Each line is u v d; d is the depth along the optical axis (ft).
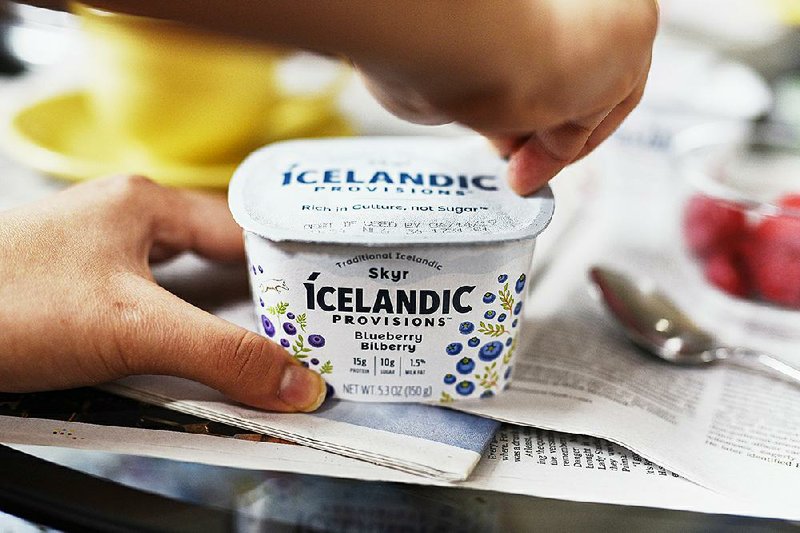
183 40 1.74
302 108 2.06
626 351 1.56
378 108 2.48
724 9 2.92
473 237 1.21
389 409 1.33
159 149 1.93
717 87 2.52
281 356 1.28
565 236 1.98
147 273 1.38
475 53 1.00
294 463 1.19
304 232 1.21
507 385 1.39
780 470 1.22
